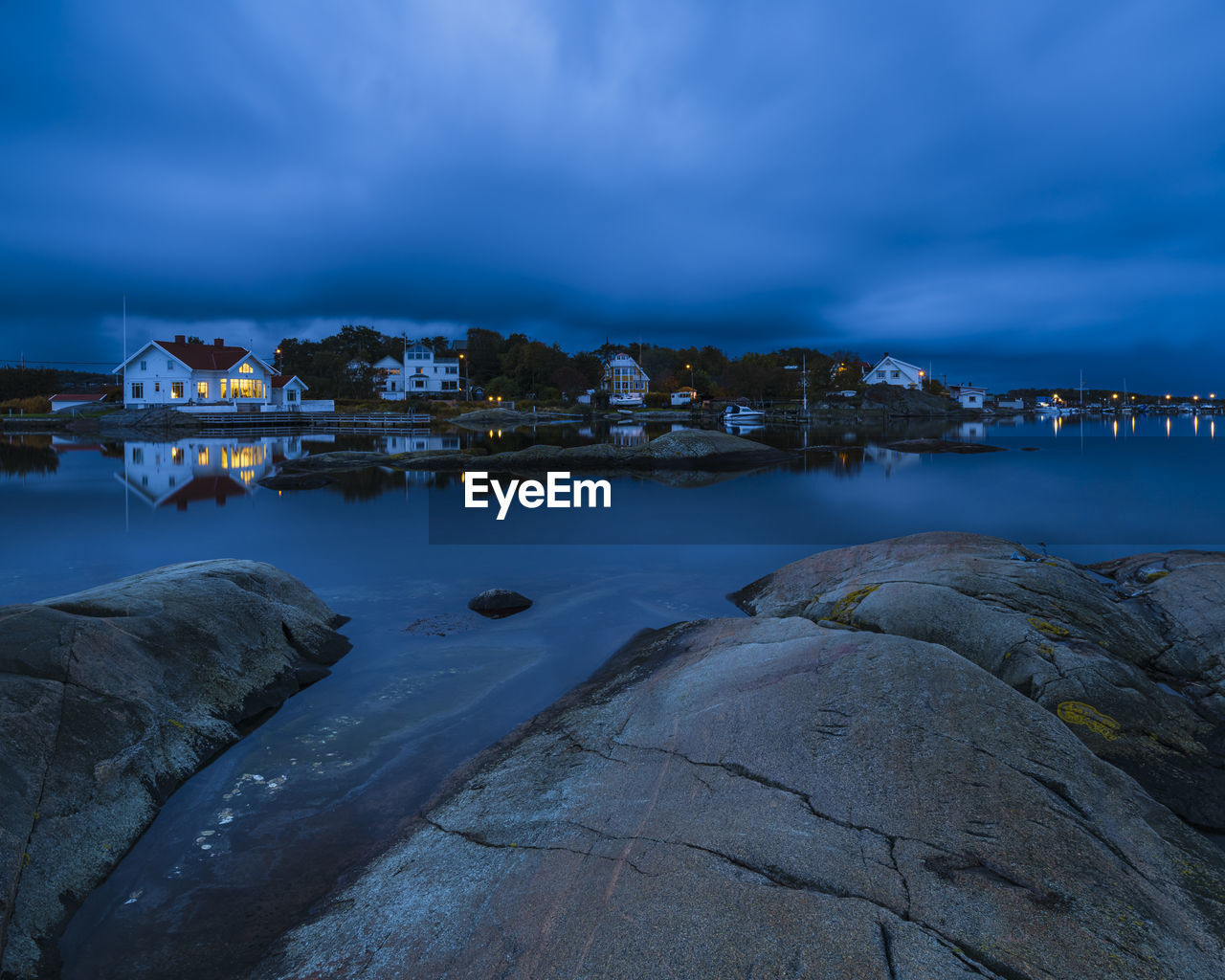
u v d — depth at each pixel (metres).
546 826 4.09
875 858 3.42
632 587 10.12
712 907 3.15
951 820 3.65
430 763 5.37
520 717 6.08
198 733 5.51
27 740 4.42
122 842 4.36
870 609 7.16
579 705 5.94
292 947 3.54
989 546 8.59
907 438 49.00
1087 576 7.71
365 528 15.20
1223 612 6.83
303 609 8.06
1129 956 2.92
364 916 3.65
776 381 102.81
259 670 6.55
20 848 3.84
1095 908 3.15
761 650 5.98
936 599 6.95
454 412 81.75
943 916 3.06
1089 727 5.20
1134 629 6.82
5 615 5.52
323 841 4.48
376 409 79.81
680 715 5.14
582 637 7.99
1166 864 3.56
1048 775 4.03
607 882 3.44
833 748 4.30
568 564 11.71
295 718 6.11
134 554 12.56
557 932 3.16
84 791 4.42
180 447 39.75
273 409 64.00
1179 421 92.12
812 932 2.96
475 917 3.42
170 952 3.60
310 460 28.02
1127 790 4.13
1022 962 2.85
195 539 13.88
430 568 11.41
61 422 59.09
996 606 6.85
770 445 41.91
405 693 6.59
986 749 4.18
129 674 5.46
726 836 3.64
